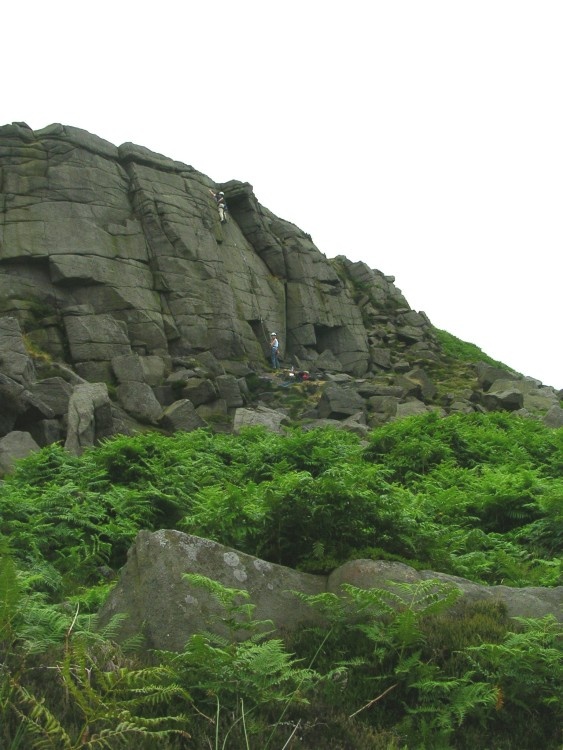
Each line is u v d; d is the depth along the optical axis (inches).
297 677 212.5
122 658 224.7
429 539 340.2
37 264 1314.0
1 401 895.7
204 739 188.4
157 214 1481.3
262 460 741.9
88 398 976.9
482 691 222.4
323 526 323.3
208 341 1437.0
